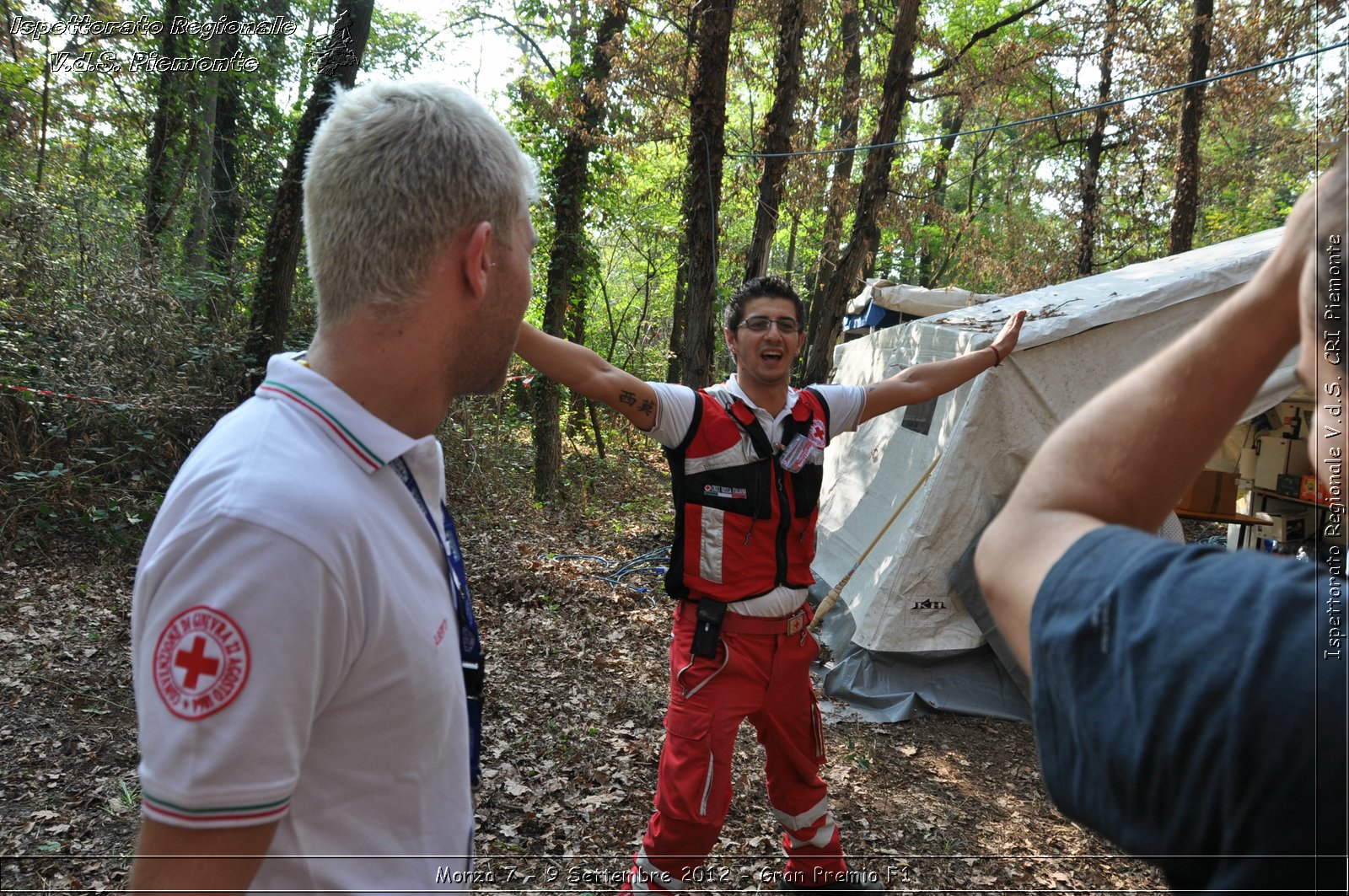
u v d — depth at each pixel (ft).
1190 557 1.78
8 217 24.41
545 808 12.09
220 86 41.68
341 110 3.40
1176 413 1.95
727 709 8.33
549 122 34.12
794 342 8.87
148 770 2.75
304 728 2.87
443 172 3.27
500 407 37.99
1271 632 1.55
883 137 31.27
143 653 2.81
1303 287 1.68
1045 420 17.04
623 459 43.11
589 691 16.35
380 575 3.11
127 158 43.42
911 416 20.29
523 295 3.71
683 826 8.23
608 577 23.95
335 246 3.31
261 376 25.89
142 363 24.45
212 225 40.32
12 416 21.09
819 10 37.99
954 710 16.37
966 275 68.44
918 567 17.02
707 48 25.02
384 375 3.35
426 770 3.39
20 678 14.43
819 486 8.92
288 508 2.85
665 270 58.75
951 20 62.69
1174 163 51.44
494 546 26.30
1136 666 1.69
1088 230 54.34
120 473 23.03
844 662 17.54
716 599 8.38
